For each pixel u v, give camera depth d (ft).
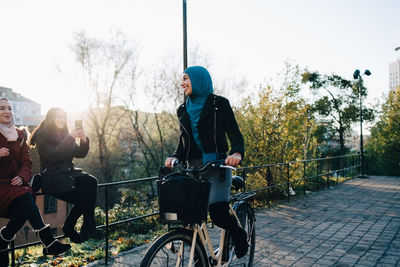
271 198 34.63
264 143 36.88
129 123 112.16
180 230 9.17
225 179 9.58
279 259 15.30
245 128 38.65
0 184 10.32
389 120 87.56
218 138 9.59
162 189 8.55
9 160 10.62
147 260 8.23
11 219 10.28
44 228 10.37
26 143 11.39
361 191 38.40
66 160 11.75
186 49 30.55
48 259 16.40
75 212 12.03
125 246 17.69
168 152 112.68
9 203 10.21
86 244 19.21
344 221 23.20
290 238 18.90
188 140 9.84
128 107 109.09
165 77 107.14
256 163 36.40
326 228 21.24
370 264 14.64
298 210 27.32
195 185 8.31
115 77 106.63
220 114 9.61
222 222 9.70
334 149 130.21
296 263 14.76
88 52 102.27
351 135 131.23
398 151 83.15
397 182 47.24
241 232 10.51
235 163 8.96
